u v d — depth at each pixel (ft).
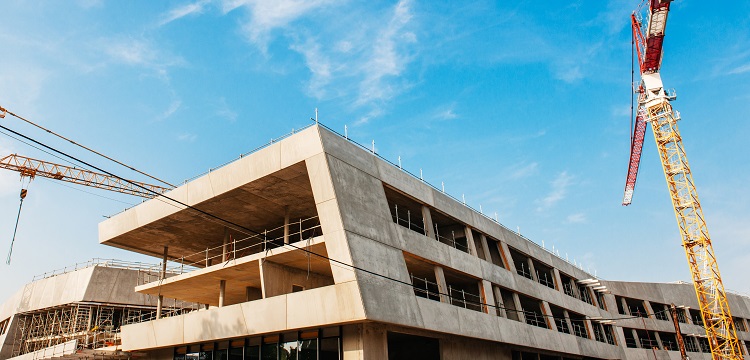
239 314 84.12
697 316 233.35
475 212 120.67
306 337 80.18
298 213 100.99
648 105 203.00
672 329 204.74
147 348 100.37
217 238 112.16
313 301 75.36
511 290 118.42
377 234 80.84
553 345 122.83
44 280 190.60
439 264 95.09
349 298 71.67
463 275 103.96
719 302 185.98
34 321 188.55
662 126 200.95
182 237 111.04
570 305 147.84
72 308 175.22
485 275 109.29
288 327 77.46
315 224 107.76
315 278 95.45
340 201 76.79
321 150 79.36
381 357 76.07
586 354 139.74
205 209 97.09
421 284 109.29
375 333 76.59
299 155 81.51
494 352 105.60
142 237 110.01
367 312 70.54
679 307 212.23
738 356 181.16
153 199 102.12
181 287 104.17
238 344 89.35
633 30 196.65
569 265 167.63
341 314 72.23
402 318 76.74
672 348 208.74
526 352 120.57
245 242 114.62
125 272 183.62
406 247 86.58
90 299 173.37
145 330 99.81
